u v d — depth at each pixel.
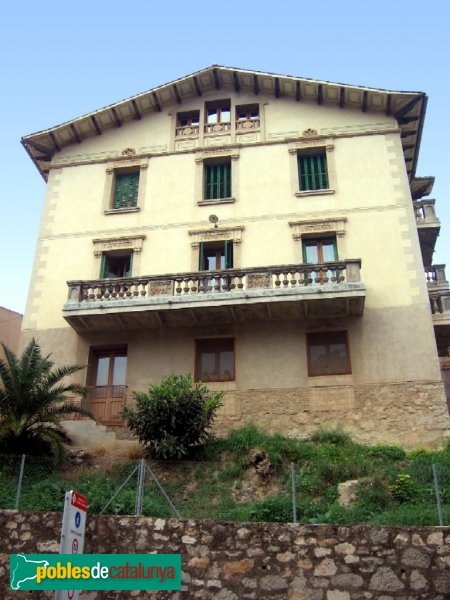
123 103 24.95
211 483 15.43
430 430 18.72
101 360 21.81
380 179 22.73
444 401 19.03
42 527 11.86
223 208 23.22
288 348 20.48
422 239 25.20
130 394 20.64
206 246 22.91
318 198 22.78
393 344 20.02
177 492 14.83
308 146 23.80
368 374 19.73
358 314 20.48
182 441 16.67
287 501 12.36
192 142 24.92
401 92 23.08
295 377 20.08
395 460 16.86
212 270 20.64
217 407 18.14
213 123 25.14
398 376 19.56
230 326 21.12
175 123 25.45
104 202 24.27
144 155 24.83
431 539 10.59
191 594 10.70
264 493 14.94
